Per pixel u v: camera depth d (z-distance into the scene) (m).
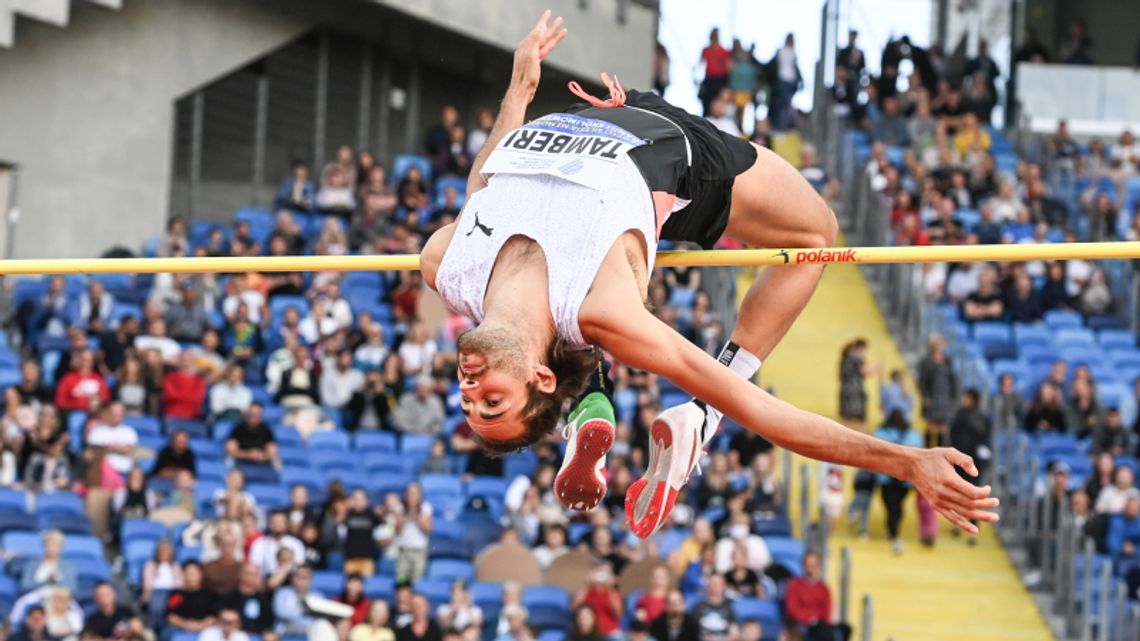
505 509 17.81
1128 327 23.20
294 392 19.25
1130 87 30.92
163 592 15.57
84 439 17.50
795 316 6.00
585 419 5.36
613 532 17.42
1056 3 35.16
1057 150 28.19
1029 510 19.66
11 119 22.61
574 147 5.27
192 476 17.09
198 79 24.48
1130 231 26.11
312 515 16.47
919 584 18.94
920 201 25.50
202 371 19.08
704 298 20.61
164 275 20.44
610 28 26.84
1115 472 18.95
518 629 15.34
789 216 5.76
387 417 19.25
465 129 28.33
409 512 16.86
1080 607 18.36
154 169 24.06
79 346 18.44
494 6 25.61
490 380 4.91
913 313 23.28
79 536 16.23
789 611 16.17
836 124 28.06
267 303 20.98
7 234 22.64
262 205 25.50
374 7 24.64
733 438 18.91
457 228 5.29
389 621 15.30
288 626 15.39
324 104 26.30
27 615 14.91
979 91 29.66
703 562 16.58
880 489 19.47
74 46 23.14
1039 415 20.48
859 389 20.11
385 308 21.62
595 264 5.04
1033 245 5.69
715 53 28.80
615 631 15.71
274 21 25.25
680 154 5.41
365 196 22.94
